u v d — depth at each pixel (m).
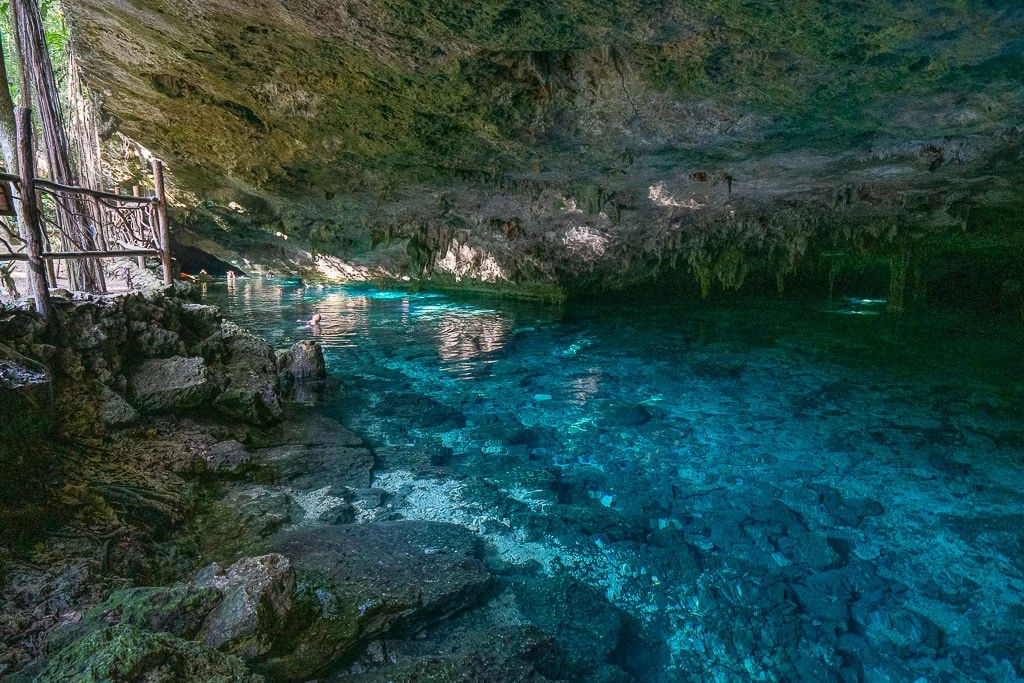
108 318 5.95
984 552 4.97
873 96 5.66
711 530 5.36
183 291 8.12
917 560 4.89
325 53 6.36
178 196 13.71
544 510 5.61
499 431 7.70
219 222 15.80
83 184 9.90
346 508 5.40
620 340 13.15
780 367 10.76
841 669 3.78
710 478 6.42
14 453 4.16
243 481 5.77
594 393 9.35
